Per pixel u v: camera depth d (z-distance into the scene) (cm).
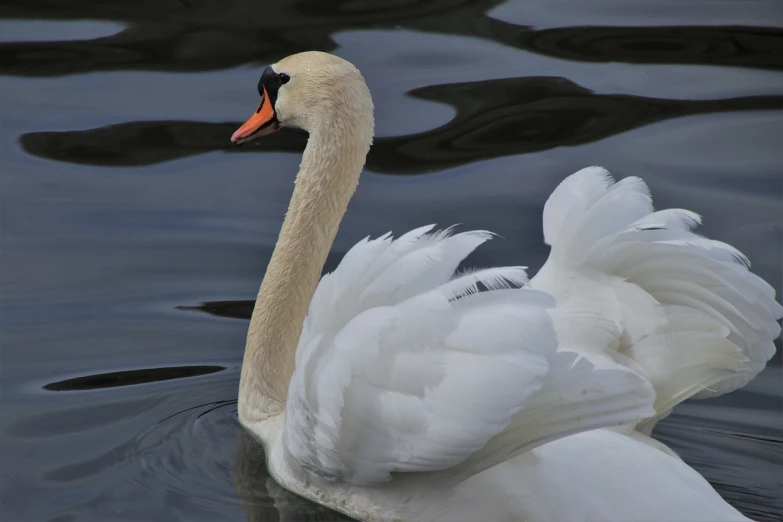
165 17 2084
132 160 1683
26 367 1272
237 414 1228
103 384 1251
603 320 1008
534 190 1598
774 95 1830
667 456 948
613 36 2034
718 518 890
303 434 1005
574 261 1027
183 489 1081
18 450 1129
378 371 923
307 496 1071
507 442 907
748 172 1630
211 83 1856
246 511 1048
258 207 1581
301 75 1207
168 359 1303
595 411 873
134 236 1517
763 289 995
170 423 1192
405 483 991
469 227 1515
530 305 880
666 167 1636
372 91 1834
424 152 1700
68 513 1029
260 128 1236
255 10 2112
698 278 998
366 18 2088
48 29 2027
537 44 1998
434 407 902
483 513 954
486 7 2162
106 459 1120
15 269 1438
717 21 2098
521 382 862
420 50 1959
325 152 1210
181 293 1413
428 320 902
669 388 1017
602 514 903
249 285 1432
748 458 1134
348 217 1553
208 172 1662
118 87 1850
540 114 1781
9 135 1723
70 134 1731
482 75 1889
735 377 1043
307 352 973
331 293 988
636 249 998
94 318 1362
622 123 1756
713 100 1817
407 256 943
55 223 1537
